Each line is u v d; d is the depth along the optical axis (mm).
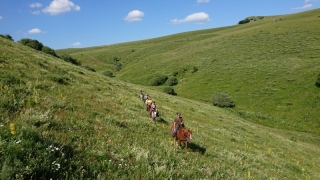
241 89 58219
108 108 16391
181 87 68250
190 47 110812
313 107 46062
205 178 8492
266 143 26953
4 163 4887
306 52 70438
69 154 6574
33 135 6535
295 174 16578
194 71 76812
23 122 7965
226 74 68000
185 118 27406
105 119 12805
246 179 10938
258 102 51562
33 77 17219
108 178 6102
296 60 66250
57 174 5445
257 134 31219
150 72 90438
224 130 26703
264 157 18625
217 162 12266
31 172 5016
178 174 7781
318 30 86938
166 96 45062
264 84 57656
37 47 59406
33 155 5656
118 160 7414
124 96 26750
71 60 69312
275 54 73875
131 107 21078
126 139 10250
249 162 15477
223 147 17578
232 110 49625
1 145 5473
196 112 34719
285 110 47281
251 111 48875
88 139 8531
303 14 146500
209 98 57500
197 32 197250
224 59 79688
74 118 10781
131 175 6668
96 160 6902
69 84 20469
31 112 9578
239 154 16547
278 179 13625
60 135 7988
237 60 75750
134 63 120062
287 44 79188
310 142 36500
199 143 15797
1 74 14500
